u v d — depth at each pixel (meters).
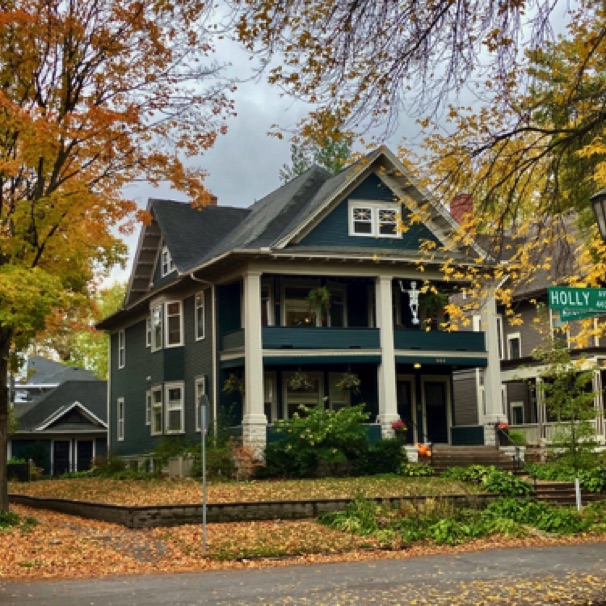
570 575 12.14
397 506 18.72
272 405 29.64
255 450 26.66
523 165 10.30
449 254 29.17
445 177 10.46
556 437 26.19
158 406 34.03
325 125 9.82
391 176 29.89
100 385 47.41
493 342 30.56
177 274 32.41
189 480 25.75
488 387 30.44
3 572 13.51
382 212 29.77
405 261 28.64
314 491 21.64
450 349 30.02
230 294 30.17
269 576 12.80
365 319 31.19
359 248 29.00
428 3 8.84
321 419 26.38
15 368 20.81
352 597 10.61
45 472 42.91
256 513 18.78
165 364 32.72
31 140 17.17
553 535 17.73
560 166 10.38
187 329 32.47
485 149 10.24
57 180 19.31
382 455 26.91
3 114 17.08
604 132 9.82
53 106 18.81
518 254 11.26
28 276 17.20
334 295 30.78
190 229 34.06
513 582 11.56
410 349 29.39
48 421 43.16
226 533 16.95
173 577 12.96
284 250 27.47
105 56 18.06
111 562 14.50
